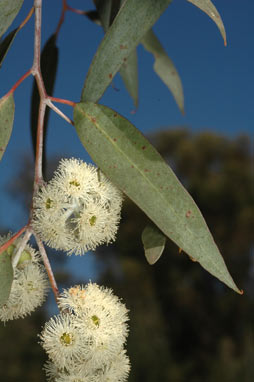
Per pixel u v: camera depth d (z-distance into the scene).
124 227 1.93
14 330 1.31
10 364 1.26
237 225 2.00
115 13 0.40
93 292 0.32
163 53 0.50
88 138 0.30
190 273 1.94
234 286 0.28
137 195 0.29
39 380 1.22
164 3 0.32
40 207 0.31
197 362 1.70
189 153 2.25
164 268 1.93
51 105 0.31
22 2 0.32
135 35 0.31
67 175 0.32
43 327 0.32
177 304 1.89
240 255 2.00
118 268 1.92
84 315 0.31
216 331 1.86
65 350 0.30
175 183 0.29
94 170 0.32
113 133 0.30
